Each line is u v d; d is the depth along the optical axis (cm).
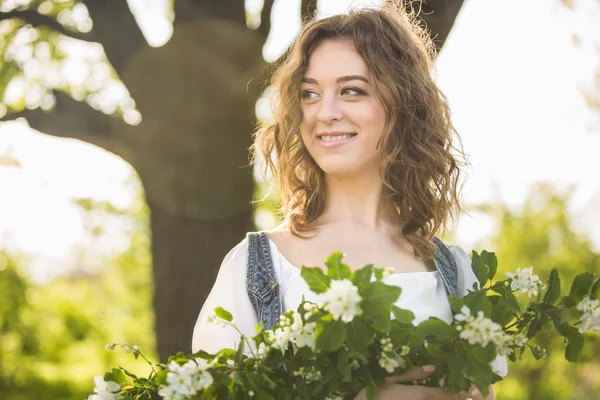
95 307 1290
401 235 245
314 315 176
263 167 276
